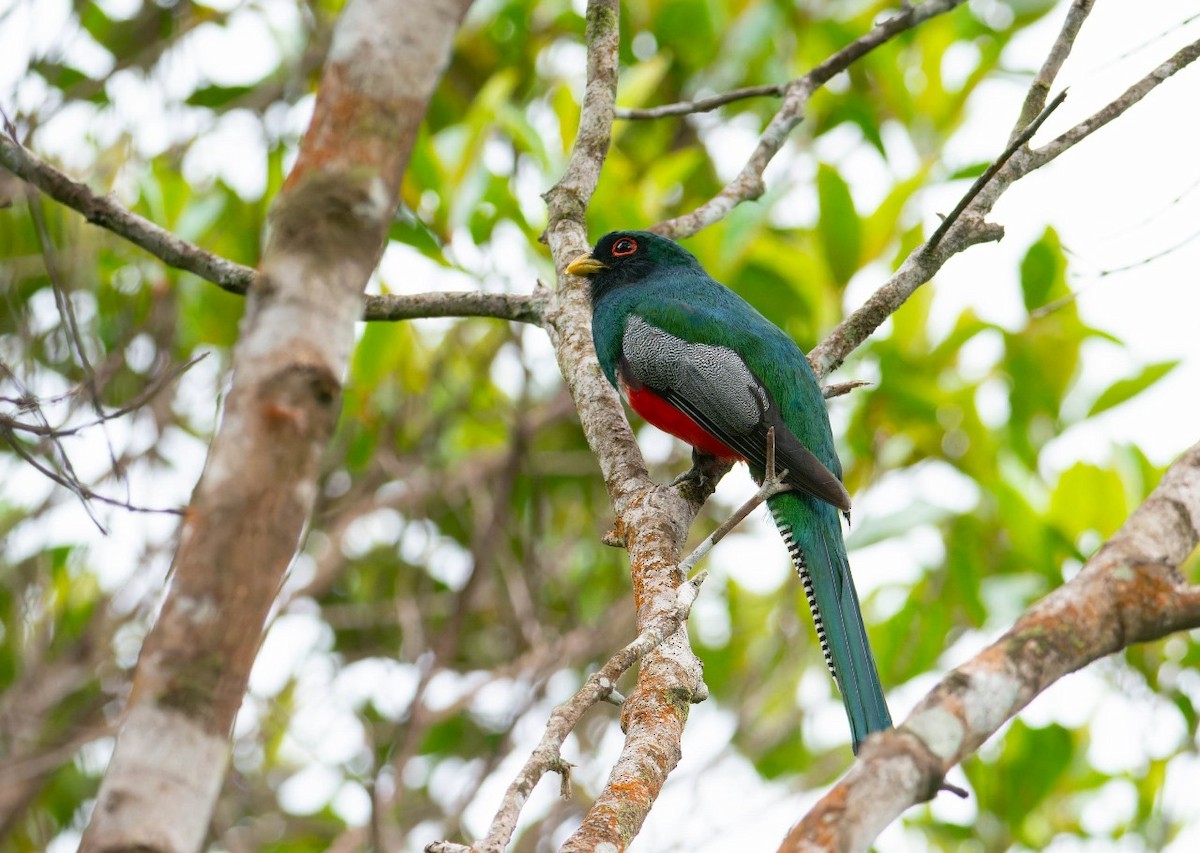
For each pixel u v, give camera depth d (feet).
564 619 47.78
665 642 21.34
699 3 45.65
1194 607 14.32
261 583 12.12
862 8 47.52
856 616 30.01
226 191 43.78
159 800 11.29
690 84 47.44
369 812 38.47
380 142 13.66
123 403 40.37
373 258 13.53
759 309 42.22
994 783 42.14
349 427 46.06
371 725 43.86
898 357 41.88
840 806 12.55
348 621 47.09
